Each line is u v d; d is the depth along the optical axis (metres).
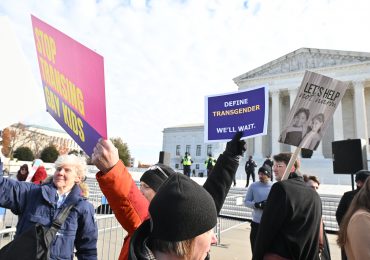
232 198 14.49
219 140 3.18
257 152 42.12
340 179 31.78
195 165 69.88
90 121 1.56
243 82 46.06
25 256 1.93
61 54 1.73
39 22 1.92
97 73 1.48
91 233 2.92
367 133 39.59
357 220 2.16
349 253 2.25
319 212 2.80
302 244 2.56
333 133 40.62
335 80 3.46
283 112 45.03
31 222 2.66
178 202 1.14
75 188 2.96
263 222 2.68
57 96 1.83
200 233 1.14
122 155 55.56
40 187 2.90
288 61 43.22
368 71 37.66
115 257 6.00
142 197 1.83
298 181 2.92
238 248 7.73
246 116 3.02
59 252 2.59
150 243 1.22
